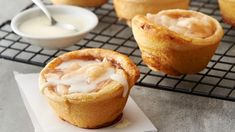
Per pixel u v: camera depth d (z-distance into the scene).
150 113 0.37
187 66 0.39
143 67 0.42
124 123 0.35
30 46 0.46
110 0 0.55
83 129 0.35
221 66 0.42
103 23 0.50
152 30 0.38
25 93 0.38
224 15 0.47
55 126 0.35
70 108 0.34
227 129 0.35
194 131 0.35
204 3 0.53
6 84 0.40
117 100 0.34
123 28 0.49
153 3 0.45
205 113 0.37
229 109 0.37
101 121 0.35
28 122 0.36
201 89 0.39
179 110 0.37
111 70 0.36
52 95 0.34
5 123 0.36
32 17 0.46
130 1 0.46
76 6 0.49
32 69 0.42
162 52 0.38
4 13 0.53
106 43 0.46
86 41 0.46
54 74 0.36
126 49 0.45
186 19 0.40
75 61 0.38
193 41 0.38
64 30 0.45
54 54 0.44
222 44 0.45
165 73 0.40
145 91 0.39
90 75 0.35
